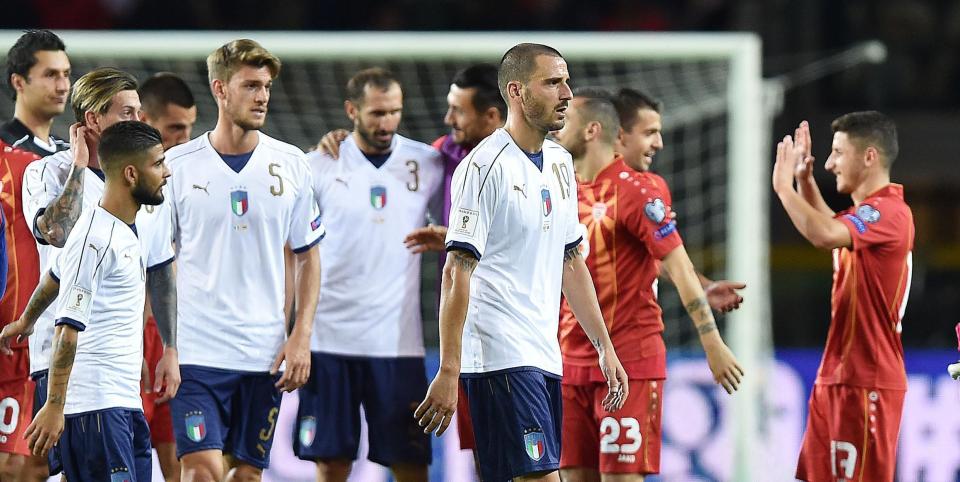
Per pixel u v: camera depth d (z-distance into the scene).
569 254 18.78
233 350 20.75
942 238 44.53
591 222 21.50
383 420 23.23
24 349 21.47
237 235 20.78
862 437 21.30
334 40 30.25
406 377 23.36
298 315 21.11
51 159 20.62
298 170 21.20
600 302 21.47
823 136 44.25
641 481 21.38
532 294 17.84
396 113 23.06
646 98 22.91
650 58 30.45
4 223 20.58
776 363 31.42
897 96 46.53
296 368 20.78
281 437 29.78
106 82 19.81
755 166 29.78
